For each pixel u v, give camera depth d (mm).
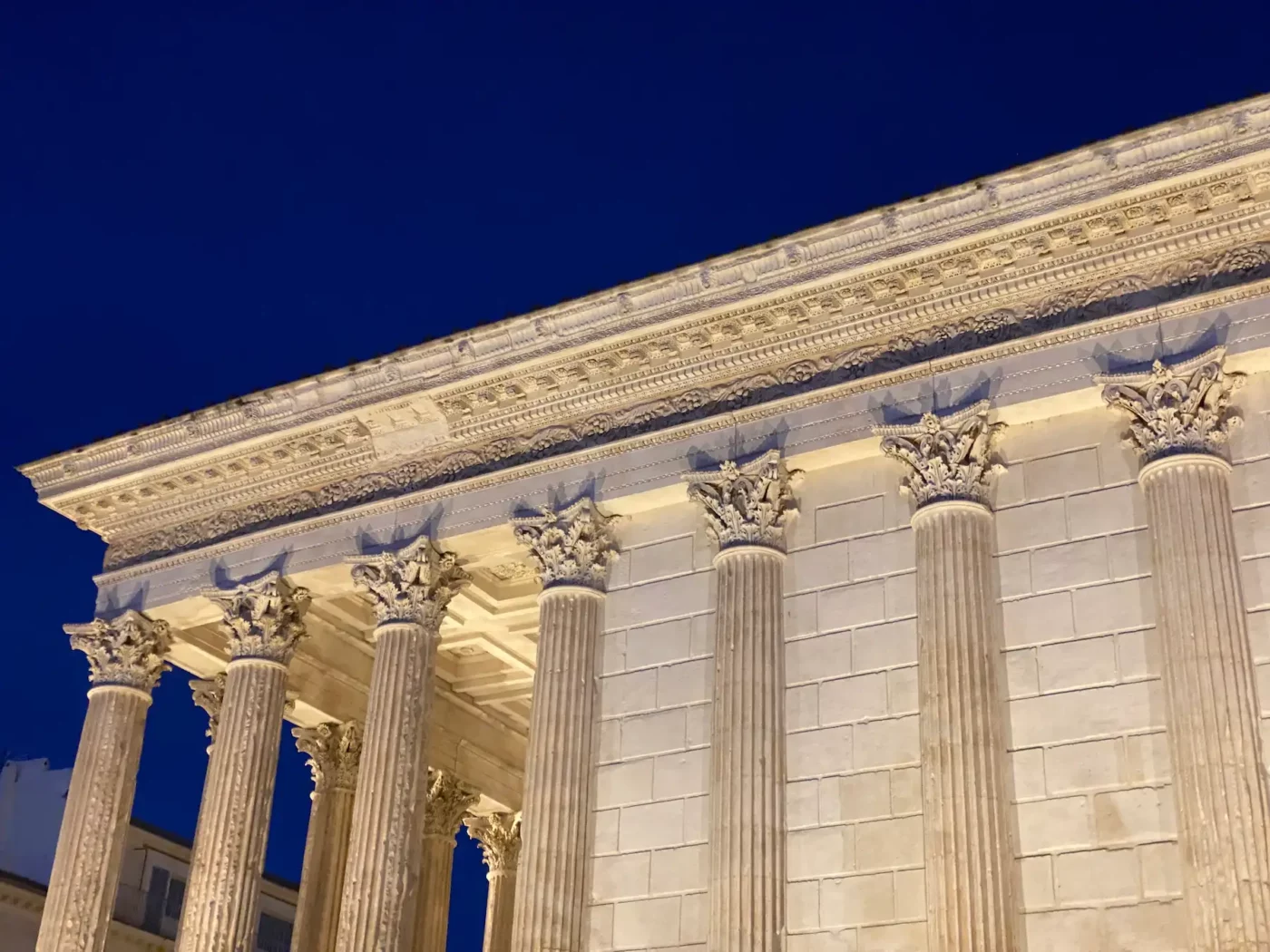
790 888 34844
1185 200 35125
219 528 47062
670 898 36000
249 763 43031
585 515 40344
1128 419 34875
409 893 39250
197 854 42406
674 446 40031
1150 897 31109
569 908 36688
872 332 38406
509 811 57656
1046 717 33531
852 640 36438
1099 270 36062
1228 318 34312
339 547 44156
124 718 46375
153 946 72625
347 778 51875
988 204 36781
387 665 41500
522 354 42125
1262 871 29625
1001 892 31906
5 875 68312
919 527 35906
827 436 37969
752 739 35906
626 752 38156
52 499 49469
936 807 32938
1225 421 33969
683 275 40219
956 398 36750
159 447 47812
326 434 45156
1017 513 35719
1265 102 34188
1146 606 33438
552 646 39406
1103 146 35688
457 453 43625
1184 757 31141
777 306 39188
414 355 43688
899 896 33531
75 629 47781
